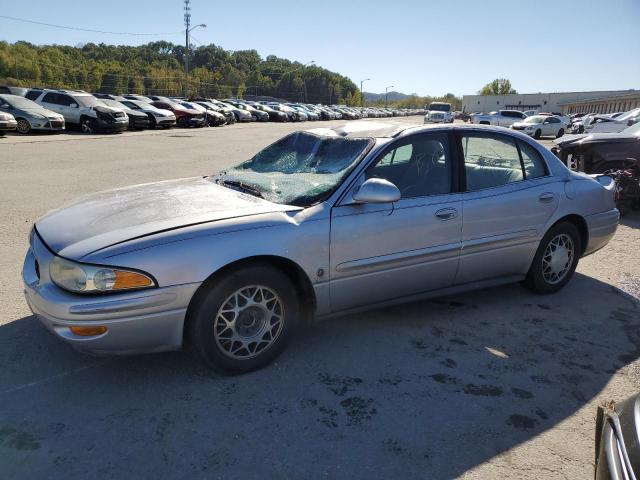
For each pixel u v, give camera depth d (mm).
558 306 4422
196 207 3266
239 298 3064
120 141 19656
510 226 4094
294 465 2414
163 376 3133
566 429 2760
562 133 30578
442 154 3850
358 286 3461
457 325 3982
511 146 4238
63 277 2752
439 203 3711
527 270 4391
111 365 3242
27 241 5754
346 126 4172
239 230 2982
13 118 18891
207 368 3094
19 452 2441
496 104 79188
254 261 3074
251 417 2760
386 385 3111
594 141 8406
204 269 2846
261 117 42156
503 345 3682
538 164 4387
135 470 2352
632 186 7879
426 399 2982
